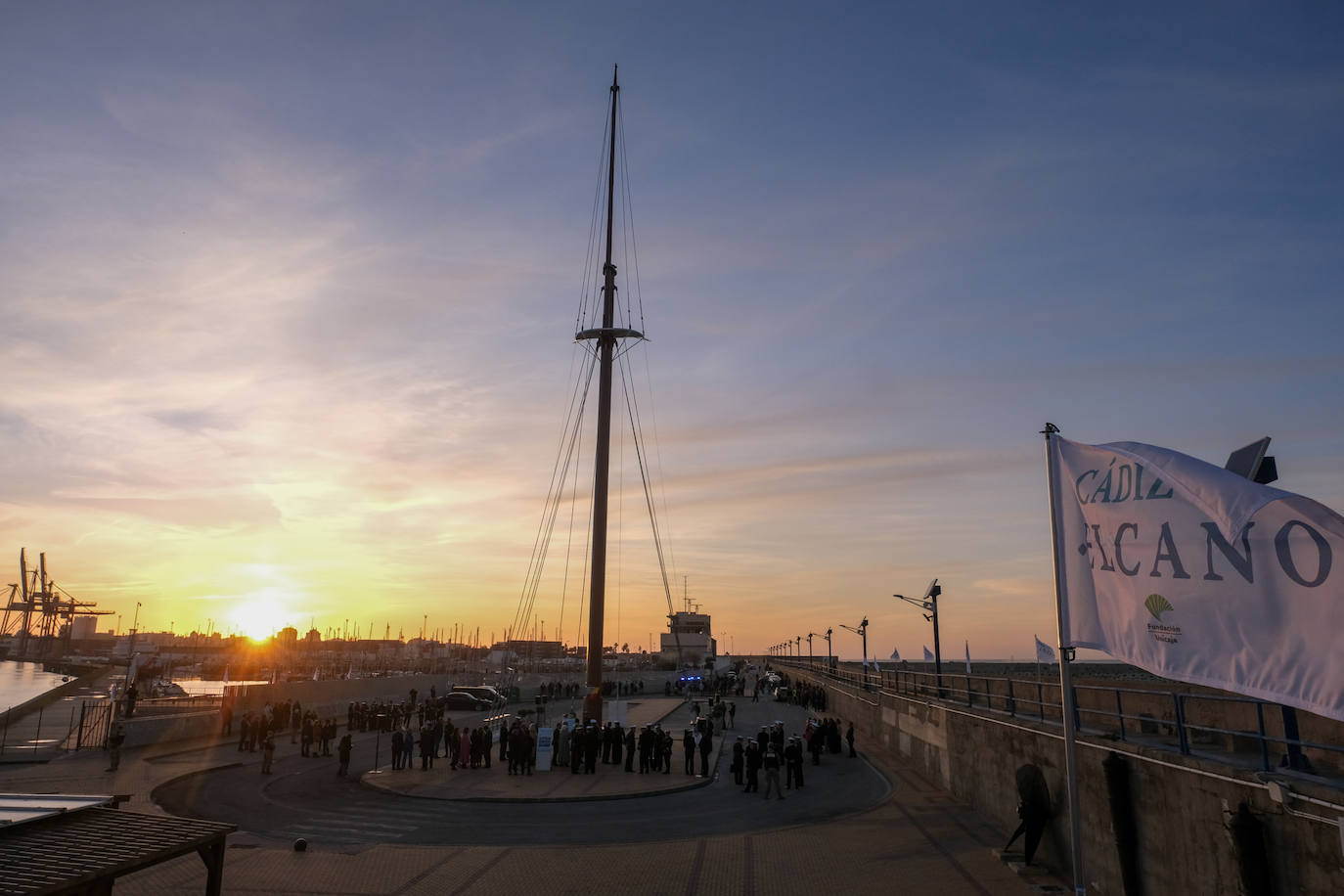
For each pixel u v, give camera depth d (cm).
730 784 2861
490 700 6119
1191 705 1908
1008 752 1977
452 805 2395
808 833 2011
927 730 2914
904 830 2023
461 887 1532
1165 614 1052
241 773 2903
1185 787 1186
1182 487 1022
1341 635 839
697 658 12419
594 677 3850
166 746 3444
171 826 928
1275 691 895
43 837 852
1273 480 1049
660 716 5588
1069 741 1238
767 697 7894
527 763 2942
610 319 4331
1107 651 1159
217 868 929
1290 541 903
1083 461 1252
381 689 5891
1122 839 1332
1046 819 1648
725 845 1889
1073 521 1259
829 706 5903
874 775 3036
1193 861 1155
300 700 4788
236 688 4184
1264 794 1012
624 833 2034
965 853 1778
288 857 1723
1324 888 900
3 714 4294
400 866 1677
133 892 1444
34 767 2814
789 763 2755
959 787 2441
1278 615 906
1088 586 1221
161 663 19762
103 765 2861
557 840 1952
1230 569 970
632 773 3006
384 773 2938
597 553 3997
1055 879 1567
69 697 6469
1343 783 940
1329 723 1534
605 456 4150
